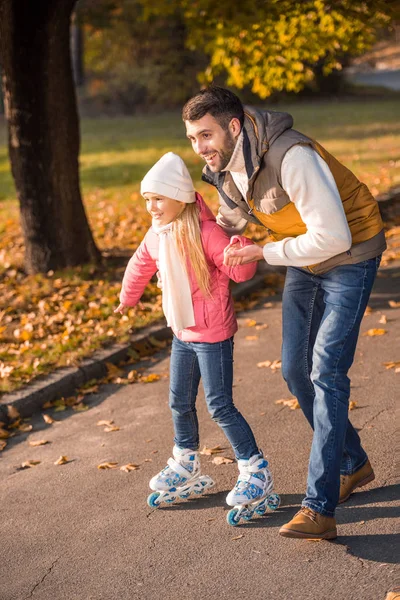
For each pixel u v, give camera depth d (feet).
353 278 12.09
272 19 29.22
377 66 179.01
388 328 23.80
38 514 15.10
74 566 13.01
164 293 13.19
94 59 125.39
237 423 13.35
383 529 12.62
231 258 12.23
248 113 11.66
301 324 12.92
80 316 27.37
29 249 32.53
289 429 17.43
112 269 32.65
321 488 12.21
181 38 113.29
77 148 32.42
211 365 13.19
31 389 21.12
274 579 11.71
